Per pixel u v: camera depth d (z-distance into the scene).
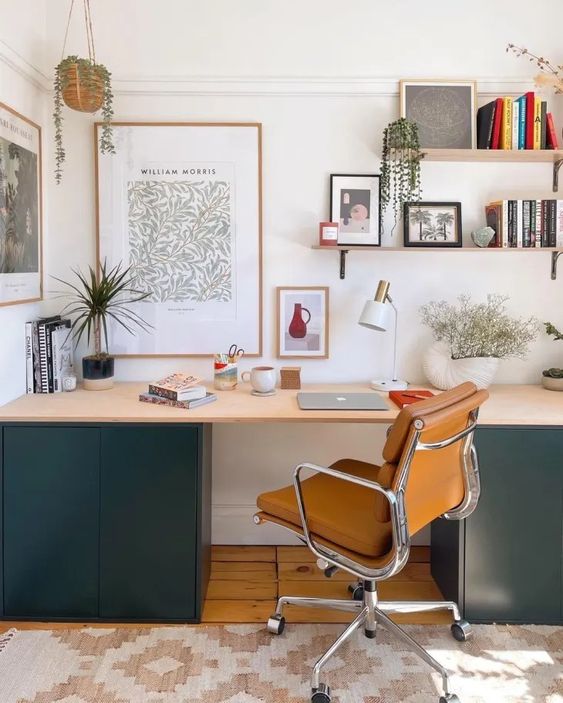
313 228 2.81
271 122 2.78
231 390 2.68
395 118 2.78
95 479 2.28
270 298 2.85
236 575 2.68
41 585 2.32
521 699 1.93
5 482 2.29
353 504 2.11
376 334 2.88
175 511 2.29
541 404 2.48
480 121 2.71
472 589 2.32
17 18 2.42
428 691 1.96
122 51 2.75
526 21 2.77
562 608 2.33
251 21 2.75
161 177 2.77
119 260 2.80
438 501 1.98
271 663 2.08
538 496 2.29
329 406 2.36
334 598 2.48
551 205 2.66
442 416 1.74
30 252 2.60
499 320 2.69
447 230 2.76
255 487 2.95
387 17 2.76
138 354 2.85
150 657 2.11
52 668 2.04
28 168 2.56
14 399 2.51
